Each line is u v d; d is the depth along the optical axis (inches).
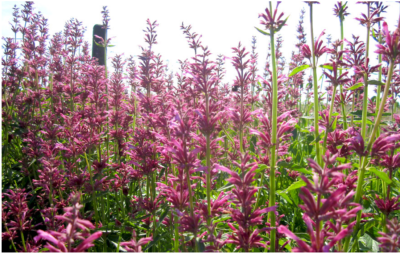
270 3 108.7
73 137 158.1
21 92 289.7
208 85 111.0
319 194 76.3
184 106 138.6
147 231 138.9
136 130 153.3
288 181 186.4
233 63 134.8
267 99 158.9
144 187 187.6
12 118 244.5
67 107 259.9
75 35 312.0
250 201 95.3
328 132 130.8
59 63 276.8
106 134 202.8
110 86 215.2
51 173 151.1
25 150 200.5
